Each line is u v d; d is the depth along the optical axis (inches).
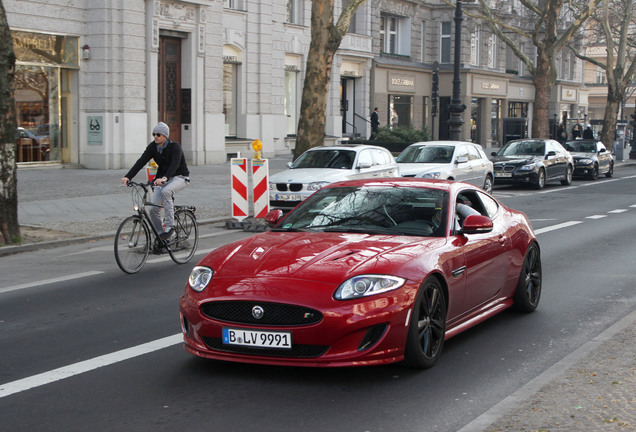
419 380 223.1
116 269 420.2
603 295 349.1
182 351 254.1
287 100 1475.1
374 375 227.3
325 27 802.2
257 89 1339.8
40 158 1003.9
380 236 249.9
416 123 1840.6
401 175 759.7
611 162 1277.1
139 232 409.1
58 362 242.5
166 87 1143.0
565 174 1069.8
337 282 213.9
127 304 329.4
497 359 246.8
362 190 281.7
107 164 1034.1
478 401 205.2
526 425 172.2
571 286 370.3
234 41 1284.4
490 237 278.4
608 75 1695.4
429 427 185.6
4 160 488.1
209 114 1188.5
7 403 203.9
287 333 210.4
